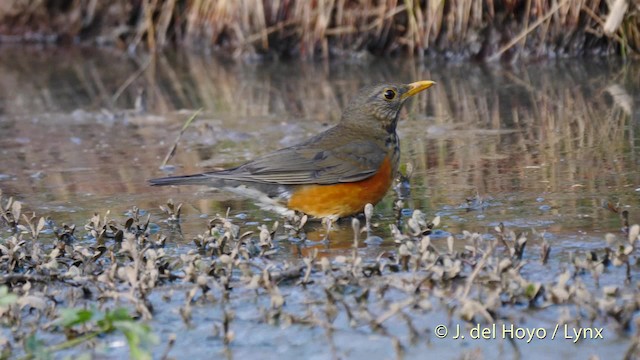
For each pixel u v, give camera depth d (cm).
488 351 751
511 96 1608
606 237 871
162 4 2144
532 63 1841
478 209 1060
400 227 1026
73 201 1191
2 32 2270
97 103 1738
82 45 2231
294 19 2002
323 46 1977
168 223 1087
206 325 824
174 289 894
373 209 1096
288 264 916
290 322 813
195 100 1722
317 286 879
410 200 1119
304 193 1066
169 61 2058
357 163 1066
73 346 800
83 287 891
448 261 864
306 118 1547
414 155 1317
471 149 1321
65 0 2238
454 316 804
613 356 729
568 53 1852
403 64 1895
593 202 1049
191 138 1477
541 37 1850
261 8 2003
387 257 932
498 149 1309
